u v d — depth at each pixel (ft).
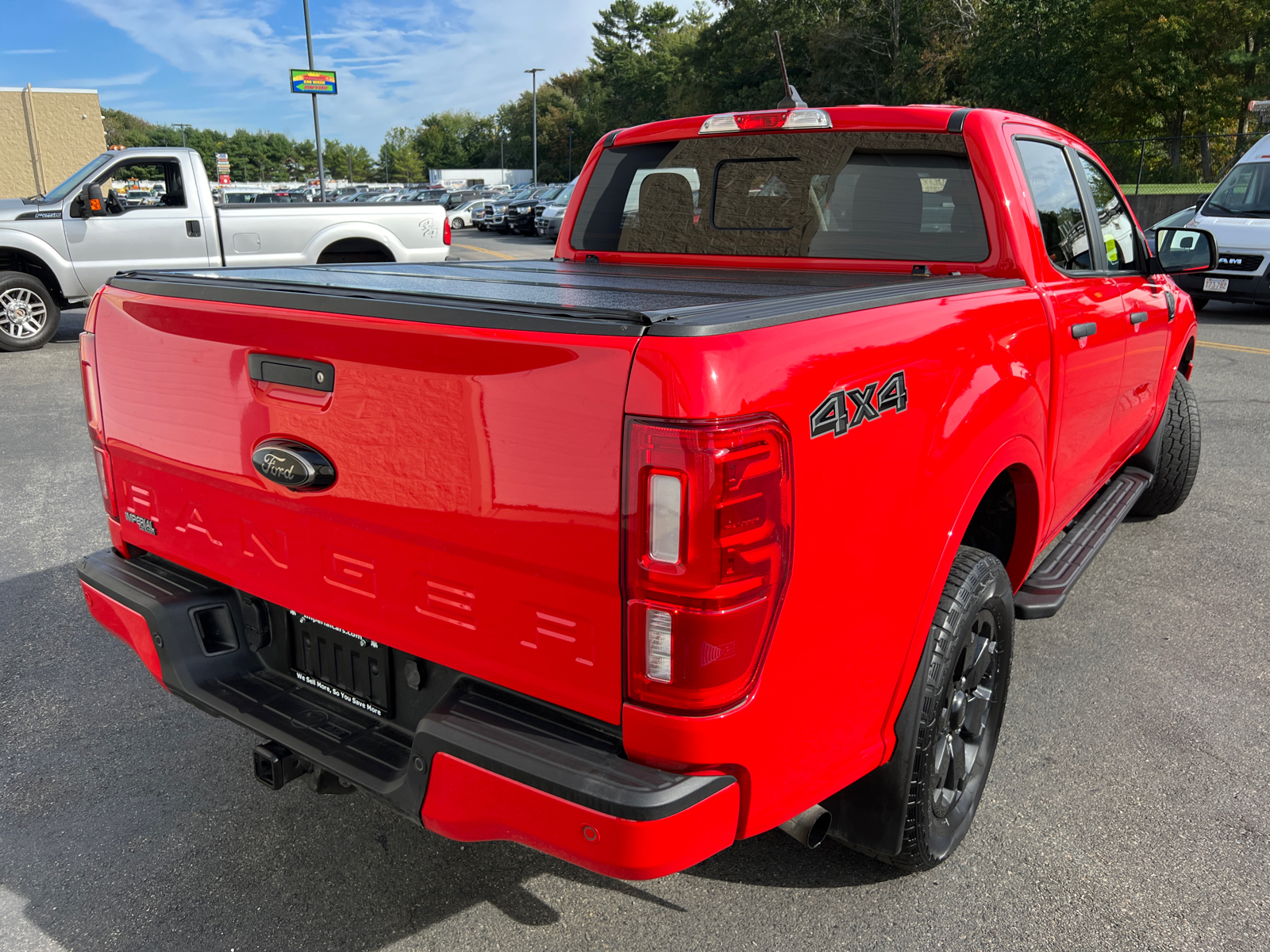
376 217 37.58
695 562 4.80
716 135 11.22
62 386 29.04
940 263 9.64
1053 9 116.37
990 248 9.32
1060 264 10.23
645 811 4.96
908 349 6.29
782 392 5.05
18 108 108.99
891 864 7.80
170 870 8.06
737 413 4.77
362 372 5.82
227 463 6.89
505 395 5.21
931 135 9.59
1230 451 22.07
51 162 111.45
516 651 5.56
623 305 5.51
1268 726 10.50
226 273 7.97
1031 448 8.43
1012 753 9.92
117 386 7.82
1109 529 12.21
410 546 5.90
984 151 9.29
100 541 15.96
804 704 5.74
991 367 7.45
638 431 4.77
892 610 6.40
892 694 6.70
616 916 7.56
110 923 7.42
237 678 7.53
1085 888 7.88
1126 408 12.59
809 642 5.61
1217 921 7.51
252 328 6.43
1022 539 9.16
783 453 5.08
